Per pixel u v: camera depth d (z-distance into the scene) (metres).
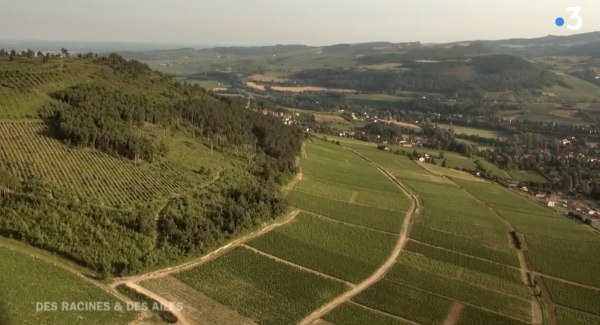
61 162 103.38
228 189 115.75
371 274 97.94
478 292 95.69
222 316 77.12
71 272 79.12
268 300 83.69
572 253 118.38
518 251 117.75
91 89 137.62
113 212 92.88
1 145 103.00
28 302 68.19
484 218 137.88
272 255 99.81
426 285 96.06
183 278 85.94
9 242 82.50
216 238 98.38
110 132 115.69
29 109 119.44
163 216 97.06
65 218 88.25
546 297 96.81
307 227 115.06
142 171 110.75
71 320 67.25
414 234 120.75
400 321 82.50
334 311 83.06
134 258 85.25
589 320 89.50
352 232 116.69
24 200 88.88
